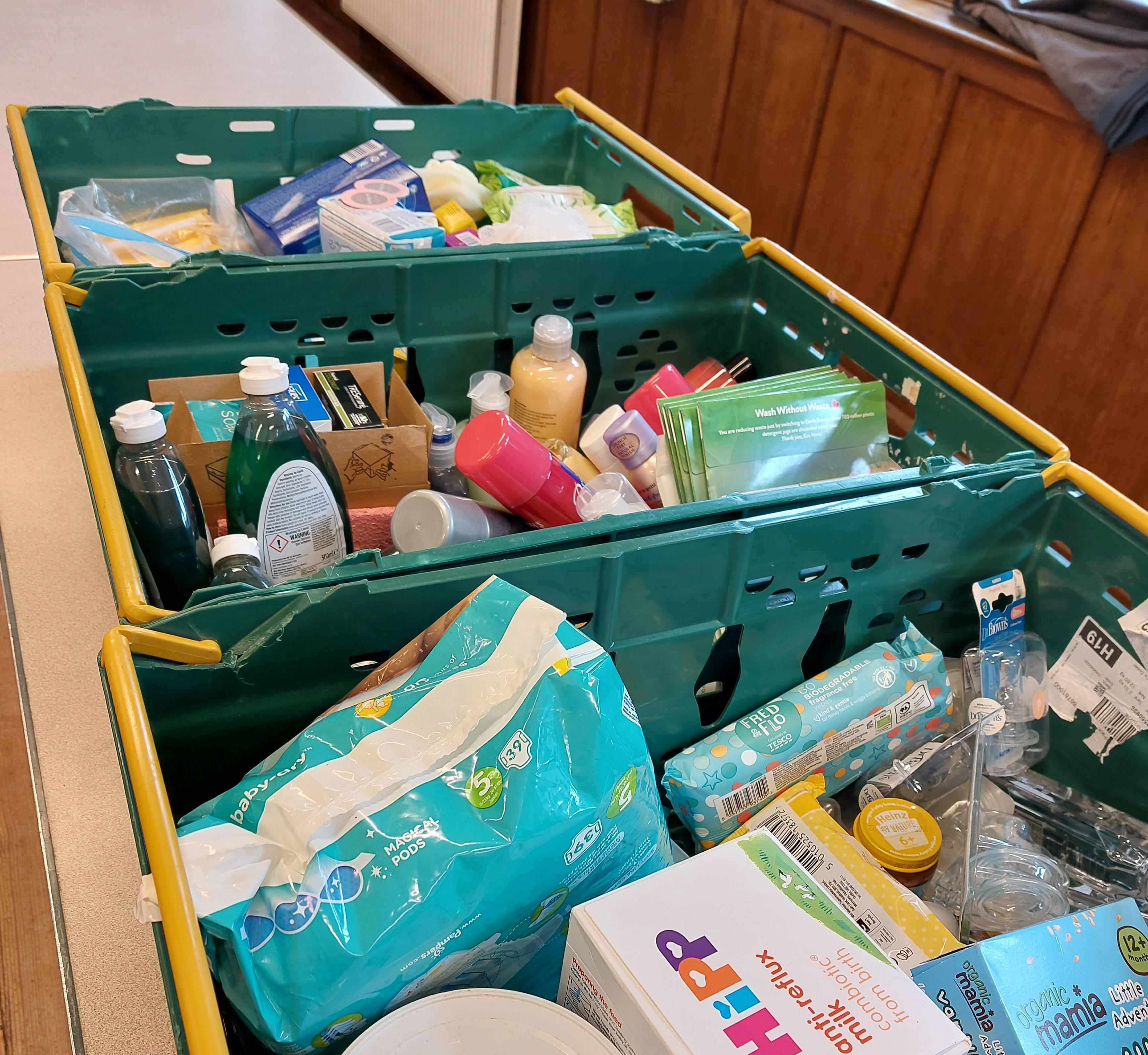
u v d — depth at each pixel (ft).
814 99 8.55
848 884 2.94
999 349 7.63
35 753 4.06
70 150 4.78
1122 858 3.35
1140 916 2.73
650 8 10.07
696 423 3.73
